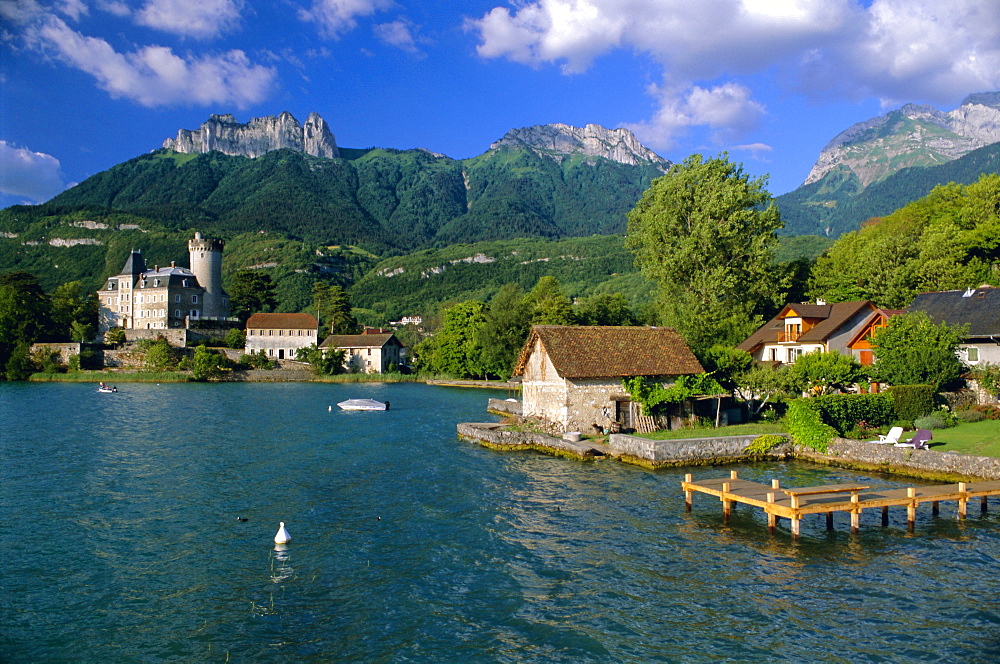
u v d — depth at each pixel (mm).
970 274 69000
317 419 63438
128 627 18219
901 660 16281
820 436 38969
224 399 85375
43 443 47500
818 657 16453
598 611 19062
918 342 45844
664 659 16422
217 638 17609
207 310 164625
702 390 46969
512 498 31422
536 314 107750
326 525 27266
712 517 27938
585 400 45625
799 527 25062
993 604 19266
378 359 143125
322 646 17172
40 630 18047
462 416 66438
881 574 21547
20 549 24359
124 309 162250
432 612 19078
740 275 67625
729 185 67750
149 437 50719
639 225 77312
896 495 26500
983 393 47562
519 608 19297
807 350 61562
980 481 29594
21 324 127750
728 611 19000
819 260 86812
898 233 86062
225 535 25984
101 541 25297
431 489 33344
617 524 27047
